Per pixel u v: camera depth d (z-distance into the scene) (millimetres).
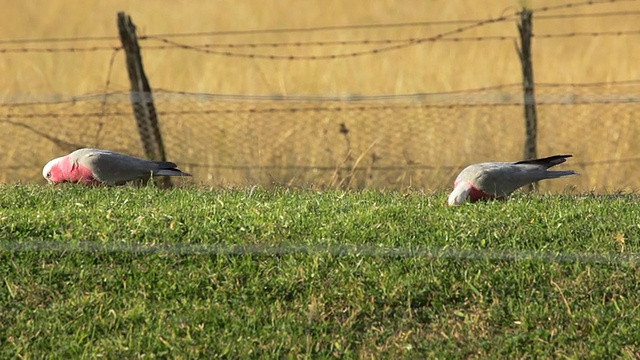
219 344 21109
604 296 22328
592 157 43000
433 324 21812
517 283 22688
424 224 25469
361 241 24375
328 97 41219
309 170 40156
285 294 22453
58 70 56281
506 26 65688
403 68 53844
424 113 44781
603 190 36875
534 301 22203
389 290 22422
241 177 40594
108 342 21125
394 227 25109
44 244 23547
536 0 76875
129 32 37562
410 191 30797
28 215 25562
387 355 20969
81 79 54125
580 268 22969
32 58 59062
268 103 46750
